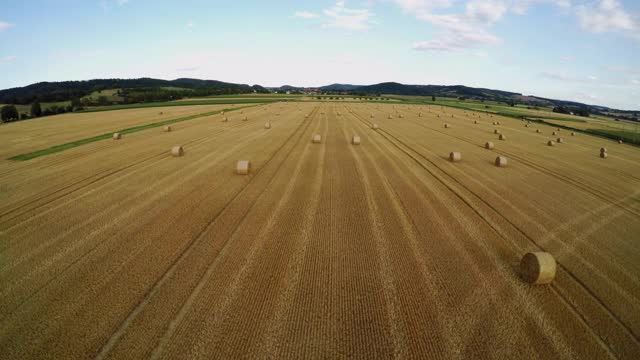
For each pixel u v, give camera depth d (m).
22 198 14.98
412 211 13.94
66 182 17.31
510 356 6.64
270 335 7.00
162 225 12.19
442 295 8.45
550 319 7.73
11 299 8.06
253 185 16.92
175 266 9.48
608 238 12.09
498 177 19.72
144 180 17.64
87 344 6.71
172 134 33.28
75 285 8.60
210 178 18.06
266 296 8.23
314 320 7.46
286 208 13.94
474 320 7.60
